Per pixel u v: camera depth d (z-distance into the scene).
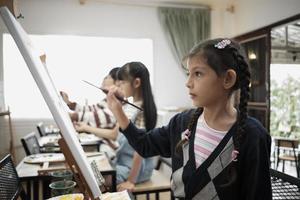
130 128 0.98
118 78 1.61
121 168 1.72
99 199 0.56
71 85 3.90
